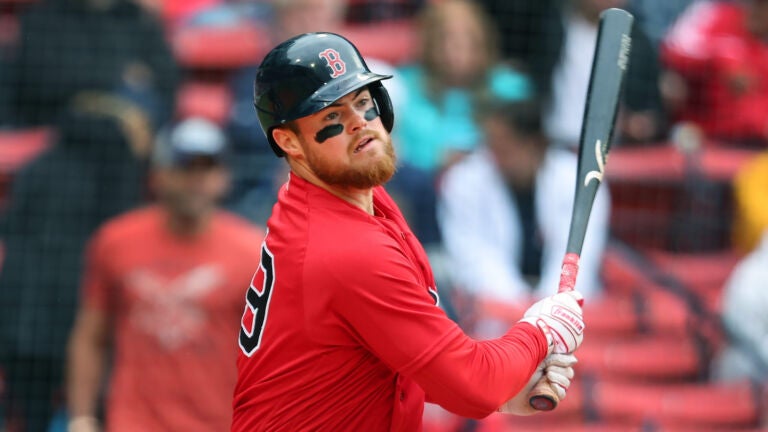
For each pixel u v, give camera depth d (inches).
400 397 397.7
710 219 989.2
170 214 757.9
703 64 1021.2
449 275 782.5
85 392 765.3
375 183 379.9
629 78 1000.9
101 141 839.1
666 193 984.3
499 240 870.4
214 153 750.5
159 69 924.6
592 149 440.5
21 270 806.5
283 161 868.0
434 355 367.6
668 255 980.6
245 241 768.9
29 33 897.5
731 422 874.8
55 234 818.2
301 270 374.9
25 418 796.6
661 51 1028.5
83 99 885.8
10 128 906.7
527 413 416.5
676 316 911.7
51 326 800.9
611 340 901.8
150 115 898.7
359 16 1026.7
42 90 900.0
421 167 869.8
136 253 758.5
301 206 385.7
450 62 901.8
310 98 372.8
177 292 754.8
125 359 754.8
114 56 904.3
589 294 903.1
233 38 1012.5
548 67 948.0
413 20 1002.1
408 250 394.9
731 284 917.8
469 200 868.6
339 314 374.3
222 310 756.6
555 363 400.5
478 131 889.5
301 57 376.2
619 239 976.3
